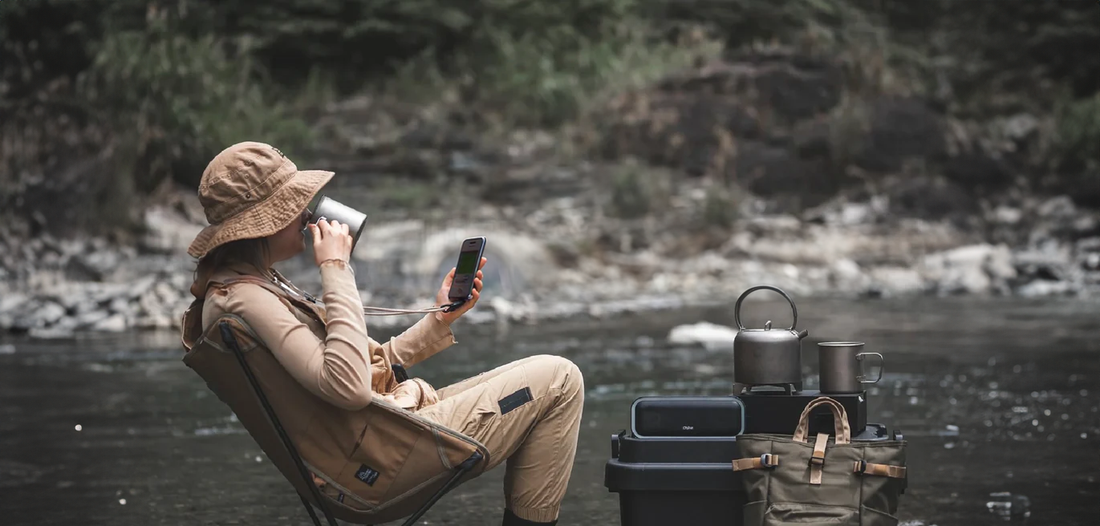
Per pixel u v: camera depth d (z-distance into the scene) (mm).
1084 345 8406
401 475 2504
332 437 2469
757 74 18609
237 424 5473
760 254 15680
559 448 2652
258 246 2504
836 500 2484
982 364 7398
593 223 16266
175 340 9438
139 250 14055
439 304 2908
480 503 3873
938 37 22391
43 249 13531
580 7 20781
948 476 4109
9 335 9906
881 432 2709
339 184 16703
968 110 20281
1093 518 3494
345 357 2361
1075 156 18969
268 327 2387
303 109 18266
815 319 10445
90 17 16188
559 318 10977
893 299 12953
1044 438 4855
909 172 18219
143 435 5184
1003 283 14734
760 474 2545
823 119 18328
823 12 21625
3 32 15398
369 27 19406
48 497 3961
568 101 18844
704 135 17969
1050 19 21938
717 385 6496
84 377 7188
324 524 3605
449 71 20125
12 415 5746
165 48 16297
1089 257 15797
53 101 15078
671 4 21438
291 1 19688
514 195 16875
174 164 15719
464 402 2572
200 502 3873
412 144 17578
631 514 2689
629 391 6316
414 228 15352
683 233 16203
